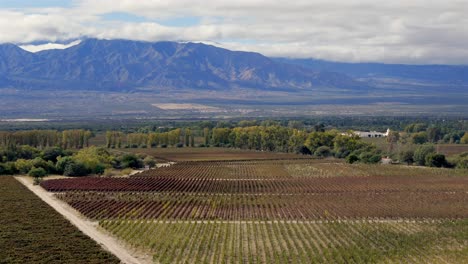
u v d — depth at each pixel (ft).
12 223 333.62
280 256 266.36
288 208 412.77
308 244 294.25
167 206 413.59
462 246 295.07
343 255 267.18
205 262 250.78
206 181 571.28
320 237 312.29
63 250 271.69
